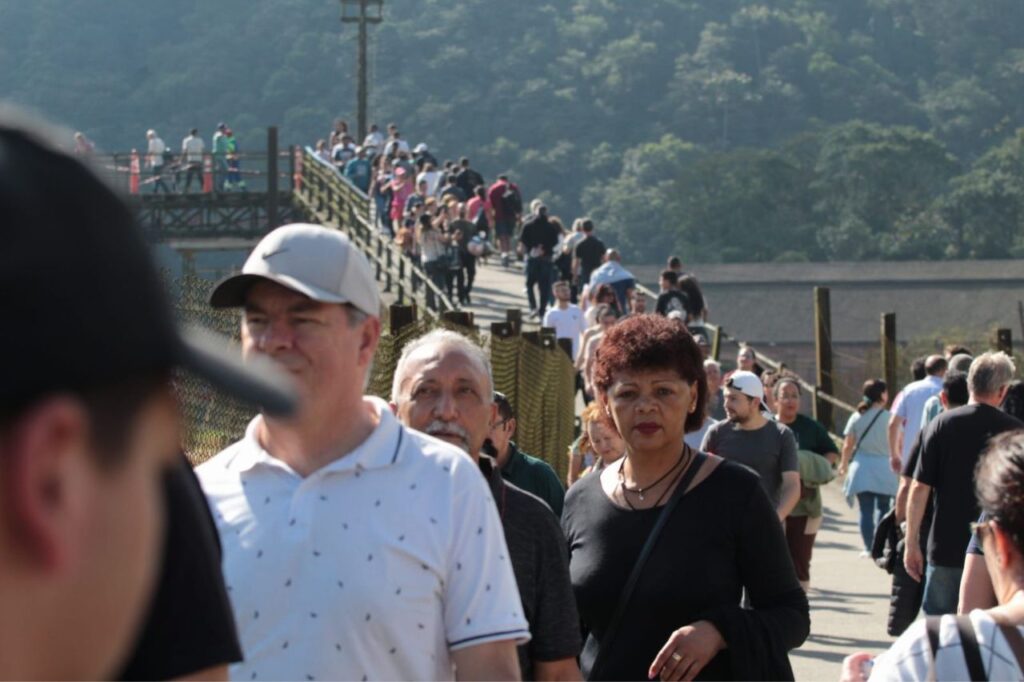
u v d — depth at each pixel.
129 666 2.83
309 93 162.50
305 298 4.62
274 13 166.62
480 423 6.14
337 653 4.36
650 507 6.50
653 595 6.34
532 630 5.82
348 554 4.41
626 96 177.25
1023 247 140.12
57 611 1.53
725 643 6.17
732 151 159.50
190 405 7.30
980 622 4.17
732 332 119.75
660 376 6.53
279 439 4.65
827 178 143.25
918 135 145.75
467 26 178.88
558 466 21.31
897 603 10.91
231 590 4.43
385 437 4.61
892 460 17.23
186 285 7.93
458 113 170.38
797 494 12.06
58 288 1.42
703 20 190.62
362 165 55.97
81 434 1.46
